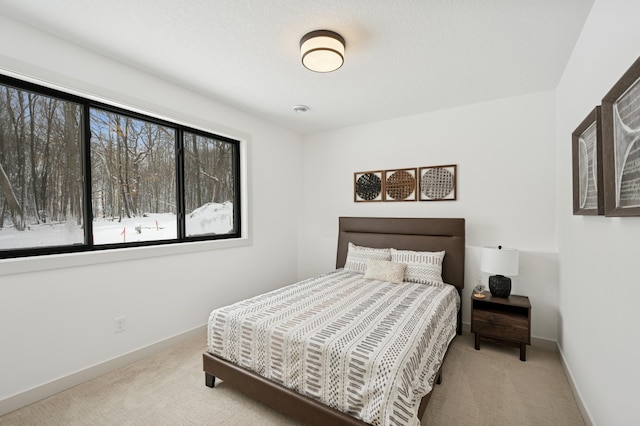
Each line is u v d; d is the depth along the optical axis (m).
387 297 2.42
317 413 1.53
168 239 2.80
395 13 1.72
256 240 3.62
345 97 3.00
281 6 1.67
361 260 3.38
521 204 2.94
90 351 2.15
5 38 1.75
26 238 1.96
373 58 2.23
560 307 2.55
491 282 2.76
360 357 1.46
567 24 1.81
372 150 3.83
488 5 1.65
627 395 1.24
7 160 1.89
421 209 3.48
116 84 2.27
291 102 3.15
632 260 1.19
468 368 2.34
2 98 1.87
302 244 4.30
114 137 2.43
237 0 1.62
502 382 2.14
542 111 2.84
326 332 1.72
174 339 2.71
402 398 1.32
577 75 1.99
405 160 3.59
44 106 2.04
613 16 1.37
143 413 1.79
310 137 4.36
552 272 2.69
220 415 1.78
